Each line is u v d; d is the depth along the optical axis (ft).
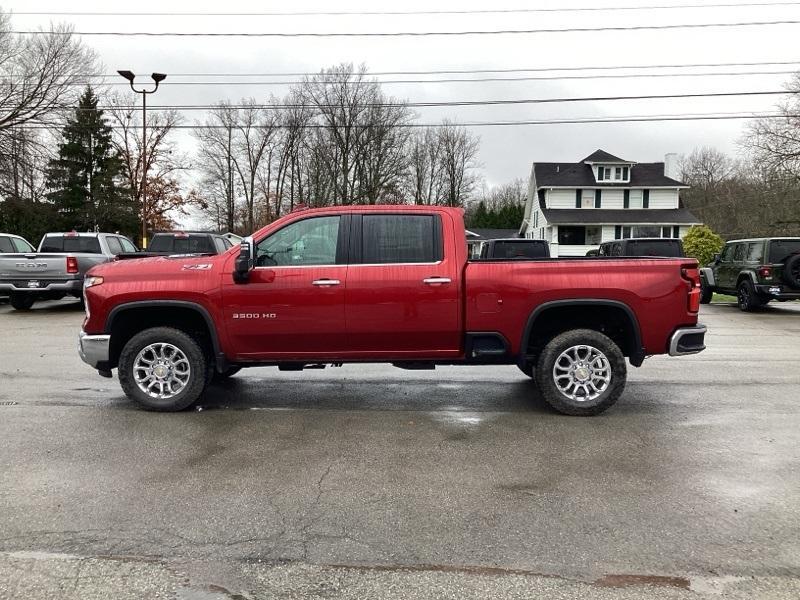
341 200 162.61
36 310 48.42
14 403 19.11
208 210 187.62
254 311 17.46
